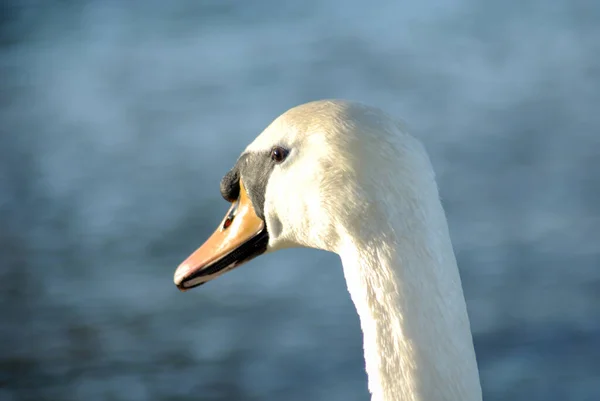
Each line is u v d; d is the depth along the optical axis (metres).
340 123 4.43
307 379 12.23
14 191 19.58
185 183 19.08
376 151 4.29
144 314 14.05
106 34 32.16
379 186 4.26
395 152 4.28
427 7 32.12
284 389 12.04
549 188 17.67
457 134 20.91
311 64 26.95
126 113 24.16
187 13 33.62
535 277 14.45
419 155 4.30
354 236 4.32
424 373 4.13
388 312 4.22
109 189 19.19
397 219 4.22
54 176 20.23
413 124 21.73
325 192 4.41
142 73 27.64
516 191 17.62
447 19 30.62
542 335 13.01
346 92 24.36
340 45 28.67
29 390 12.32
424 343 4.14
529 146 19.91
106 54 30.08
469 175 18.56
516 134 20.66
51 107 25.42
